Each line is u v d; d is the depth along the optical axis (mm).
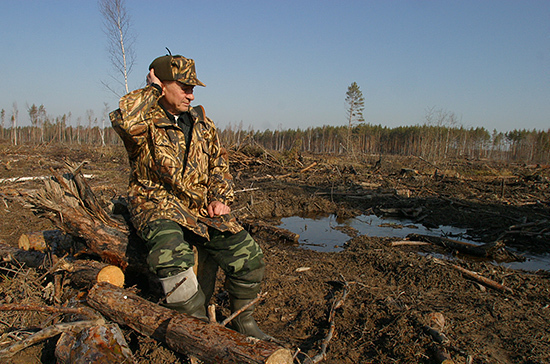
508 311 3502
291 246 5965
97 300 2580
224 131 24484
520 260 5695
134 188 2627
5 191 7418
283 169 16562
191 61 2562
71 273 3023
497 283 4129
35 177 10297
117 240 2980
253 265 2615
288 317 3336
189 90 2574
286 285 3953
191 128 2686
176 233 2422
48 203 2906
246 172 16016
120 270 2865
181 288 2381
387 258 4758
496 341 2949
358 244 5961
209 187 2826
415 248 6031
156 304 2449
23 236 3865
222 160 2898
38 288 3209
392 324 3094
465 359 2656
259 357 1946
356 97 62125
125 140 2463
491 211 9055
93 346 2248
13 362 2465
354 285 3975
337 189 11648
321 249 5797
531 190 12867
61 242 3598
